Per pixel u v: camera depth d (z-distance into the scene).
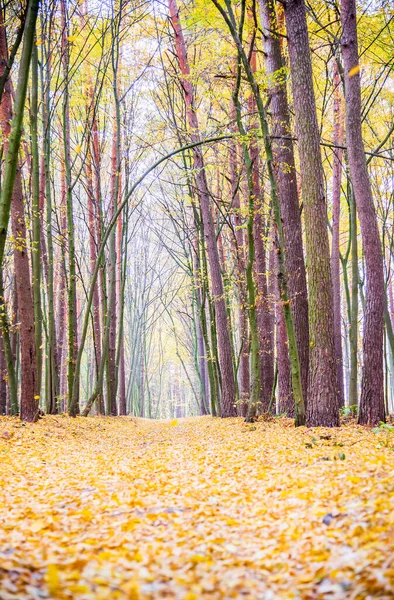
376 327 11.19
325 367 10.83
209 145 17.34
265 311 18.00
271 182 11.05
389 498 4.14
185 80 17.72
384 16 14.15
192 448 9.92
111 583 3.07
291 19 11.37
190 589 3.07
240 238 20.75
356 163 11.64
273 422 13.45
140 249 37.94
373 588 2.76
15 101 7.55
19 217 12.52
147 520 4.61
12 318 17.62
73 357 16.94
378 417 11.02
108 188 27.19
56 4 14.91
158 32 18.47
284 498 5.07
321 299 10.91
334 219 17.66
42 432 11.38
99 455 9.34
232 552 3.80
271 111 14.28
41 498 5.55
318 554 3.54
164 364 54.84
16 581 2.93
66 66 15.38
